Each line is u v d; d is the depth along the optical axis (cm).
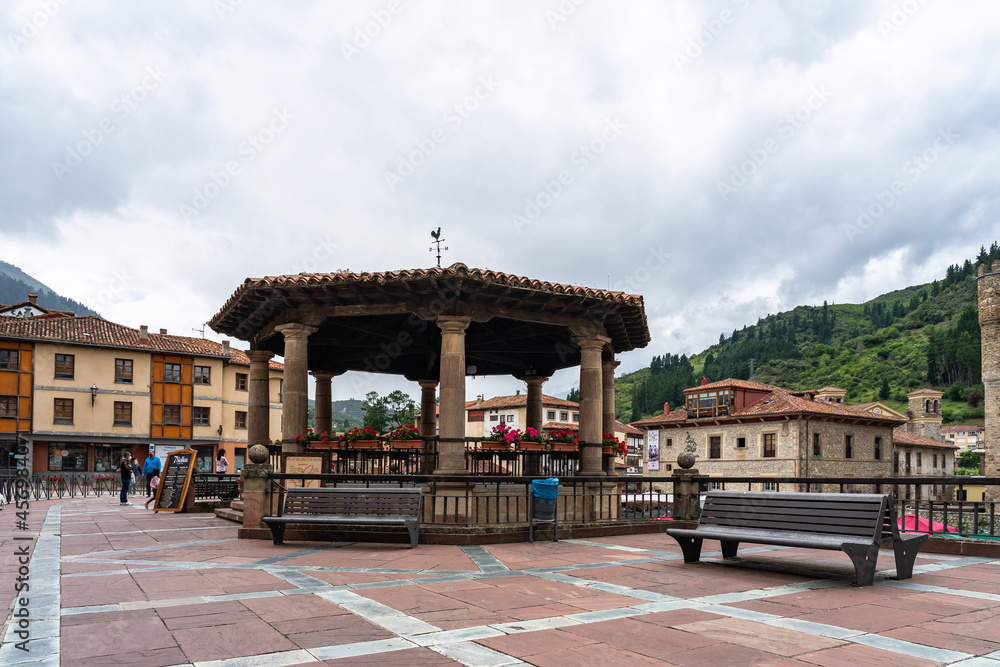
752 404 4519
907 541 634
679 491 1091
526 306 1128
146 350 3916
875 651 388
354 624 441
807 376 11225
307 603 502
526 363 1730
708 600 527
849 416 4241
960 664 363
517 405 5597
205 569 658
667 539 949
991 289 4884
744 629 436
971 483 799
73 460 3688
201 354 4100
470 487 1032
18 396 3544
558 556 766
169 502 1507
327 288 1056
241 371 4403
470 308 1062
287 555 758
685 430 4750
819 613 484
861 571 589
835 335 15600
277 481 1052
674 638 414
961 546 799
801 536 639
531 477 913
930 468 5400
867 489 2473
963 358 9850
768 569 682
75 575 621
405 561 716
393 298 1085
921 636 421
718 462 4494
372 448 1088
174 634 413
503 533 888
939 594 556
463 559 734
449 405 1038
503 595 538
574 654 379
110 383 3812
